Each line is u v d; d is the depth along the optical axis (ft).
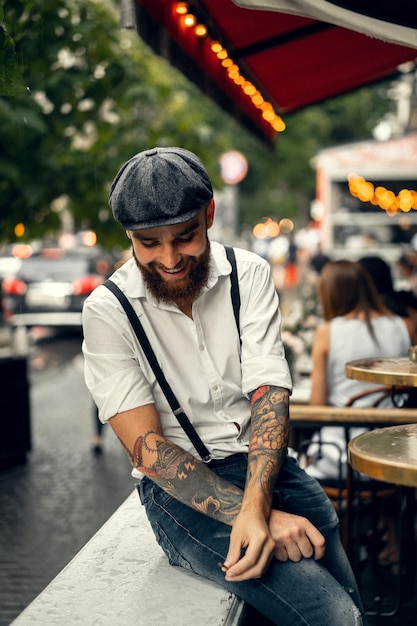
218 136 27.76
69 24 20.85
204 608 7.43
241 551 7.29
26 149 20.80
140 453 8.00
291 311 27.78
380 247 60.13
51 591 7.89
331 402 14.35
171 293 8.13
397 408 11.68
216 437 8.45
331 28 17.95
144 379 8.29
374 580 14.08
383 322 14.28
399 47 19.70
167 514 8.19
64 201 23.58
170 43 13.32
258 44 18.30
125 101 23.57
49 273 63.26
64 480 24.25
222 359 8.43
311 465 13.92
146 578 8.14
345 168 60.13
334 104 121.80
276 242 112.37
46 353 58.18
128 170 7.72
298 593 7.32
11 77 8.49
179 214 7.62
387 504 14.32
